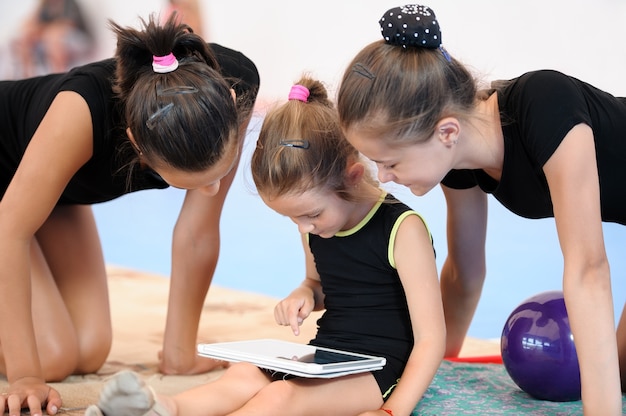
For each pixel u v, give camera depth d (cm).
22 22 719
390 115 142
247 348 159
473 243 200
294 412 144
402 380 154
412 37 145
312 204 158
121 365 219
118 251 450
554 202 143
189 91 149
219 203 201
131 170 173
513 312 181
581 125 143
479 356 220
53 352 196
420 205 496
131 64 161
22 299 172
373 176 169
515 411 167
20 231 170
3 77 723
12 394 165
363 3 649
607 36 561
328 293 174
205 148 149
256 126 190
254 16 680
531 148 147
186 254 203
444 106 144
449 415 164
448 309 210
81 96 169
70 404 176
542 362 170
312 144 157
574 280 139
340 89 149
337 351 159
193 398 139
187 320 207
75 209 223
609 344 139
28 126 188
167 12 682
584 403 141
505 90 157
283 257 418
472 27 594
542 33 578
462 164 156
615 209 165
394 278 167
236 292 335
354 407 152
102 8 710
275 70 677
